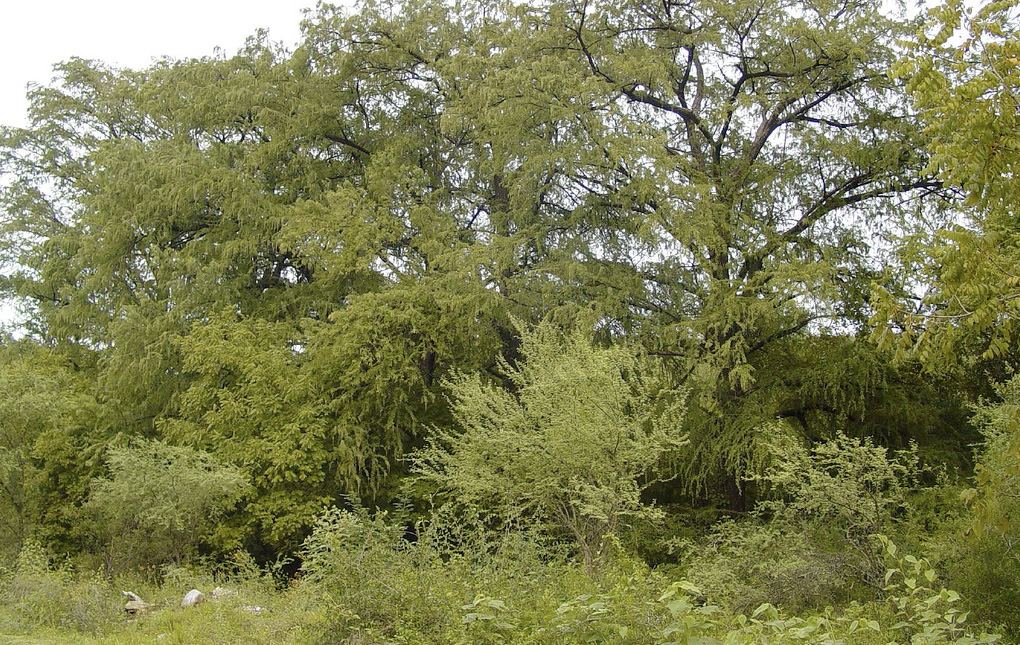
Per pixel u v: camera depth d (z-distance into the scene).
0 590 12.42
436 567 8.34
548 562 10.68
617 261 18.17
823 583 10.27
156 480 15.33
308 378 18.31
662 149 15.50
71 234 25.70
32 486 19.12
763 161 17.73
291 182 21.97
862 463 10.88
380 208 19.73
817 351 16.86
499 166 18.86
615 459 12.55
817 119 17.31
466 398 13.73
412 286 18.59
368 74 22.31
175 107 22.70
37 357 24.48
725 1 17.11
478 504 13.17
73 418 20.69
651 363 15.42
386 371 18.05
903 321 6.05
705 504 17.14
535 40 17.42
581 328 15.29
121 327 20.45
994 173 5.55
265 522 17.36
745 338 16.14
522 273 18.12
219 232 22.53
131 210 22.22
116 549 15.76
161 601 12.76
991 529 8.56
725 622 7.34
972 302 5.84
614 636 6.15
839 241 17.17
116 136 29.05
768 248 16.23
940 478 12.10
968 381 16.22
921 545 9.88
